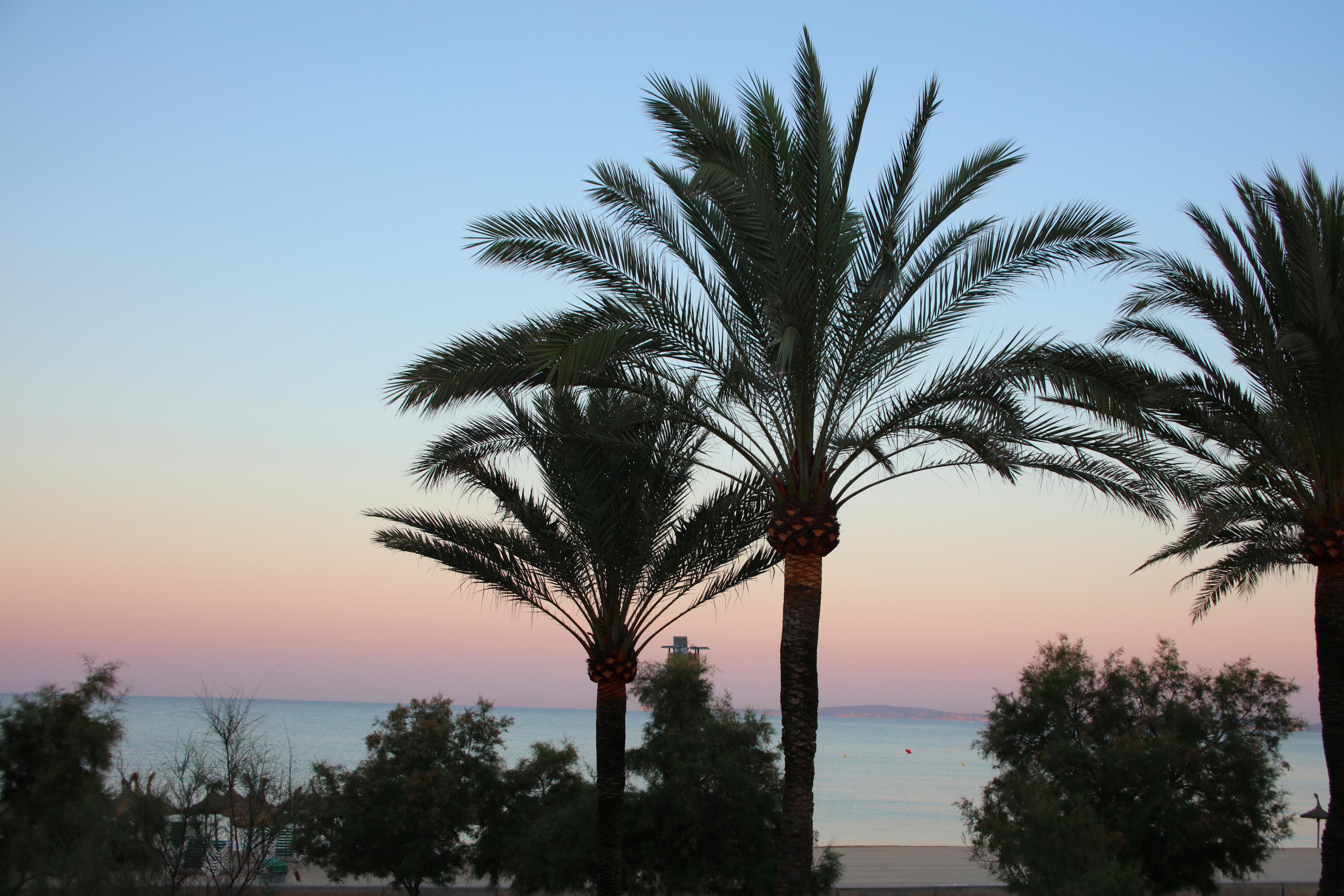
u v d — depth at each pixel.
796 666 10.53
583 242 10.63
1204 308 11.94
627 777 22.95
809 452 10.78
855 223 10.65
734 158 9.91
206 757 13.11
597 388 11.34
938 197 10.41
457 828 23.33
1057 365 10.13
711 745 20.61
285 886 24.75
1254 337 11.67
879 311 10.56
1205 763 21.42
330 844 22.72
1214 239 11.98
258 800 13.26
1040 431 10.57
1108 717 23.16
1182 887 20.52
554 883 19.81
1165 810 20.30
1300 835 59.38
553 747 26.20
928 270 10.61
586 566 14.78
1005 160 10.26
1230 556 15.97
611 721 14.46
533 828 21.08
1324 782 102.62
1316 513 11.91
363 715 194.88
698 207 10.32
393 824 22.33
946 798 83.75
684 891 19.38
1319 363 10.80
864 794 86.88
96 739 17.38
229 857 13.02
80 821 12.98
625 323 10.18
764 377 10.69
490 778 24.00
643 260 10.70
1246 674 23.31
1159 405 11.84
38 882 12.10
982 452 10.62
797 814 10.26
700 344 10.62
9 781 16.69
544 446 13.82
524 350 9.70
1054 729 23.38
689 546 14.51
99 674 18.34
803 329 9.98
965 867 38.22
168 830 12.91
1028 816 16.59
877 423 10.98
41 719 17.06
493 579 14.74
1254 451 12.46
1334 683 11.65
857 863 38.72
